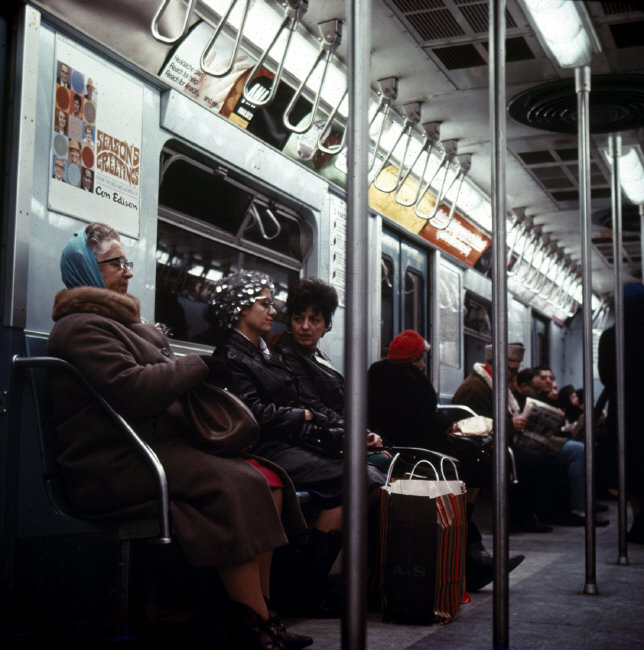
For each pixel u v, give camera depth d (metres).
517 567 5.17
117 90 3.81
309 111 5.31
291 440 3.72
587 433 4.30
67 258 3.18
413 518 3.57
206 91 4.39
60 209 3.42
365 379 2.06
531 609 3.83
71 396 2.96
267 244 5.38
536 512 7.74
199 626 3.24
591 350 4.36
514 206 9.13
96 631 2.86
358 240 2.10
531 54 5.26
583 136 4.78
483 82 5.68
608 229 10.09
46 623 2.94
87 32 3.54
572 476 7.97
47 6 3.31
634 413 6.26
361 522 2.03
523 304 11.66
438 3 4.60
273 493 3.13
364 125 2.15
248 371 3.71
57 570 2.94
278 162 5.16
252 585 2.87
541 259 10.64
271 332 5.50
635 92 5.80
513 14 4.76
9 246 3.16
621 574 4.86
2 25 3.22
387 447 4.11
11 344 3.09
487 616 3.73
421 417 4.45
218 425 2.96
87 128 3.60
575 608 3.86
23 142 3.21
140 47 3.85
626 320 6.30
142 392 2.85
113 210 3.77
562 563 5.34
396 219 7.21
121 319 3.08
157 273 4.38
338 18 4.63
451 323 8.73
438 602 3.55
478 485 4.68
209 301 3.87
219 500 2.84
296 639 3.01
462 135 6.72
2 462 3.02
